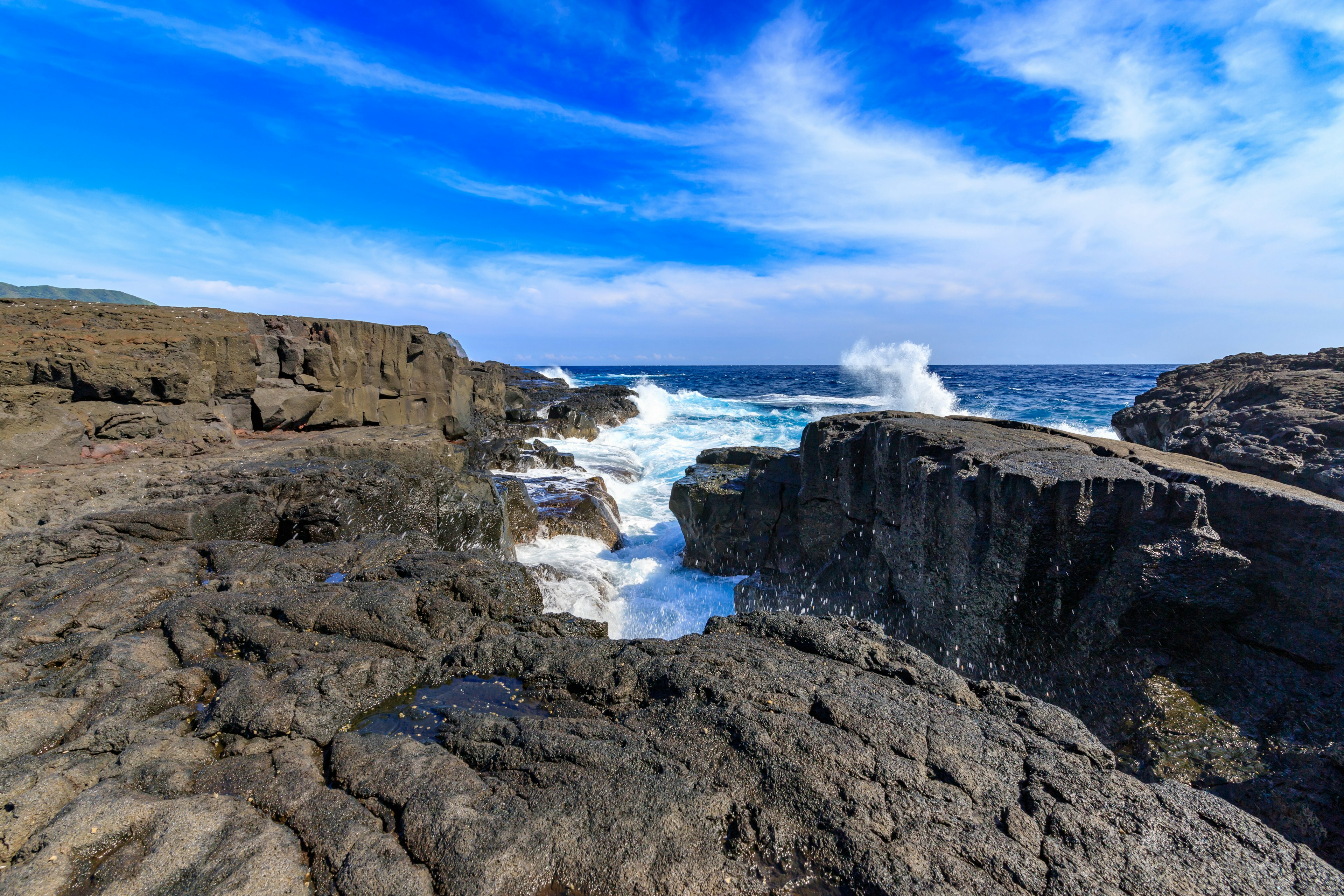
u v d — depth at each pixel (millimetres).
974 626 5914
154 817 2756
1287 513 4844
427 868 2537
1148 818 2756
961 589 6027
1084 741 3238
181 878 2447
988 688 3709
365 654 4273
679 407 36938
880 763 3033
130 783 3049
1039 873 2486
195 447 10086
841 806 2799
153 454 9617
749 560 10531
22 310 10992
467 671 4227
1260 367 11781
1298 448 7348
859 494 8148
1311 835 3551
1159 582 5160
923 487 6551
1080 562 5516
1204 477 5344
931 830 2686
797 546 9781
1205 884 2453
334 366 14641
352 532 8656
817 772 2967
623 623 9383
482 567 5652
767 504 10289
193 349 11242
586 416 26562
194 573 5770
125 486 7926
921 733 3244
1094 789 2908
